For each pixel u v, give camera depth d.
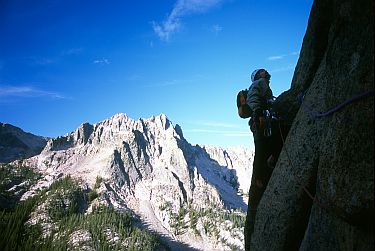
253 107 7.29
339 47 4.45
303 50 7.43
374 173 3.45
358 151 3.73
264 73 7.97
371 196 3.45
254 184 8.44
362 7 3.91
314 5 6.68
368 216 3.59
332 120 4.48
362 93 3.73
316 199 4.96
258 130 7.36
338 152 4.14
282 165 6.56
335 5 4.70
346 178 3.90
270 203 6.74
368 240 3.69
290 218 6.12
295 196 6.02
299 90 7.40
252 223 8.70
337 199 4.08
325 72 5.53
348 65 4.15
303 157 5.86
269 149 7.66
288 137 6.52
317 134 5.57
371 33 3.71
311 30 6.89
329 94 4.69
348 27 4.23
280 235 6.35
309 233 5.41
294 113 7.36
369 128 3.57
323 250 4.97
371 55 3.66
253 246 7.43
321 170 4.59
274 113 7.48
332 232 4.74
